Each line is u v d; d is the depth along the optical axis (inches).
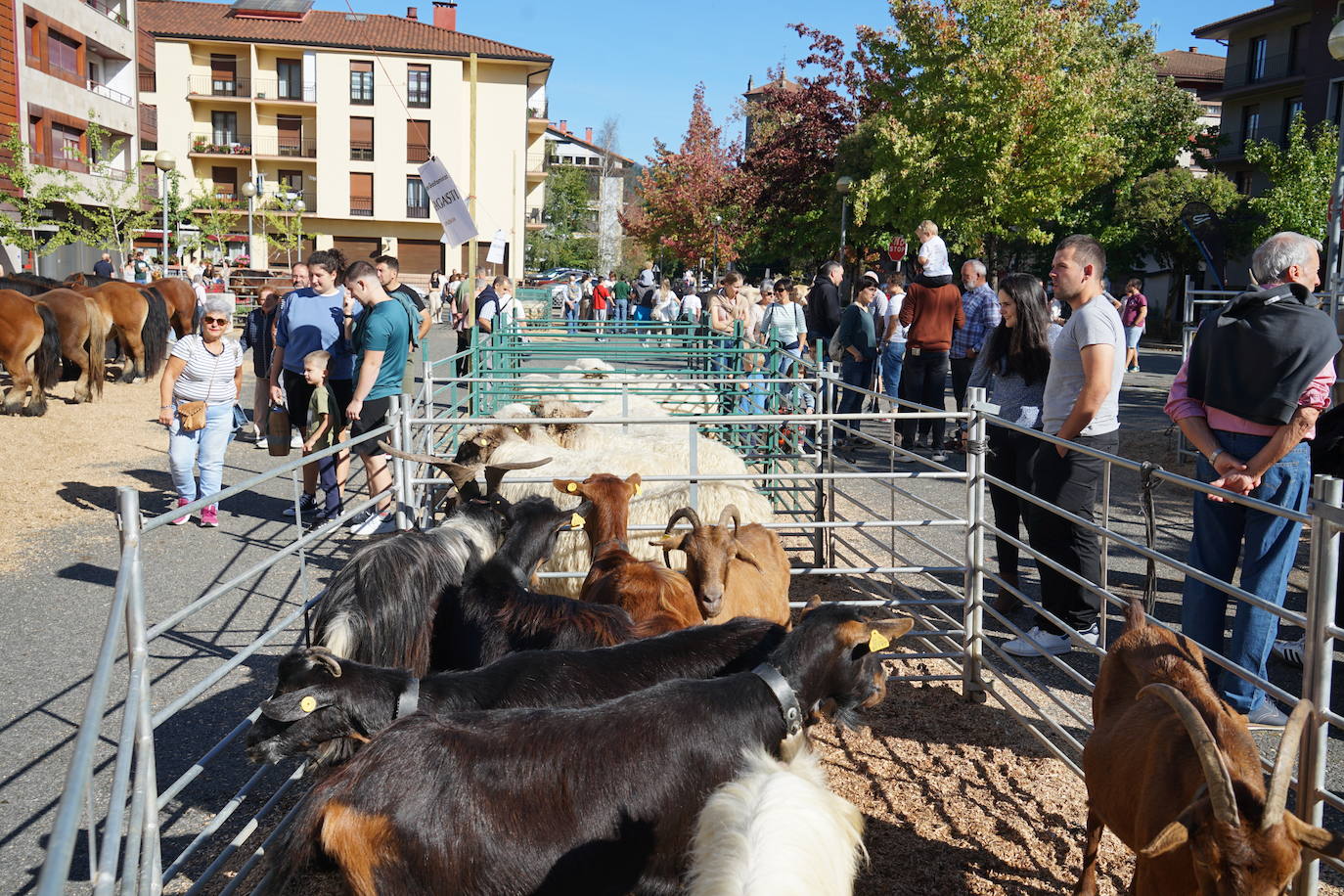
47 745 200.2
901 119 962.7
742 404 472.4
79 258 1333.7
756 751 124.6
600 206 2810.0
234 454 483.5
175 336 777.6
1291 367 178.5
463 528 181.9
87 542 339.9
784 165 1212.5
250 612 276.7
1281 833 97.6
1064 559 238.1
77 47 1491.1
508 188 2033.7
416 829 113.5
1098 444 231.1
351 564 171.9
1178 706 103.0
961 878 158.1
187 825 175.2
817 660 135.1
